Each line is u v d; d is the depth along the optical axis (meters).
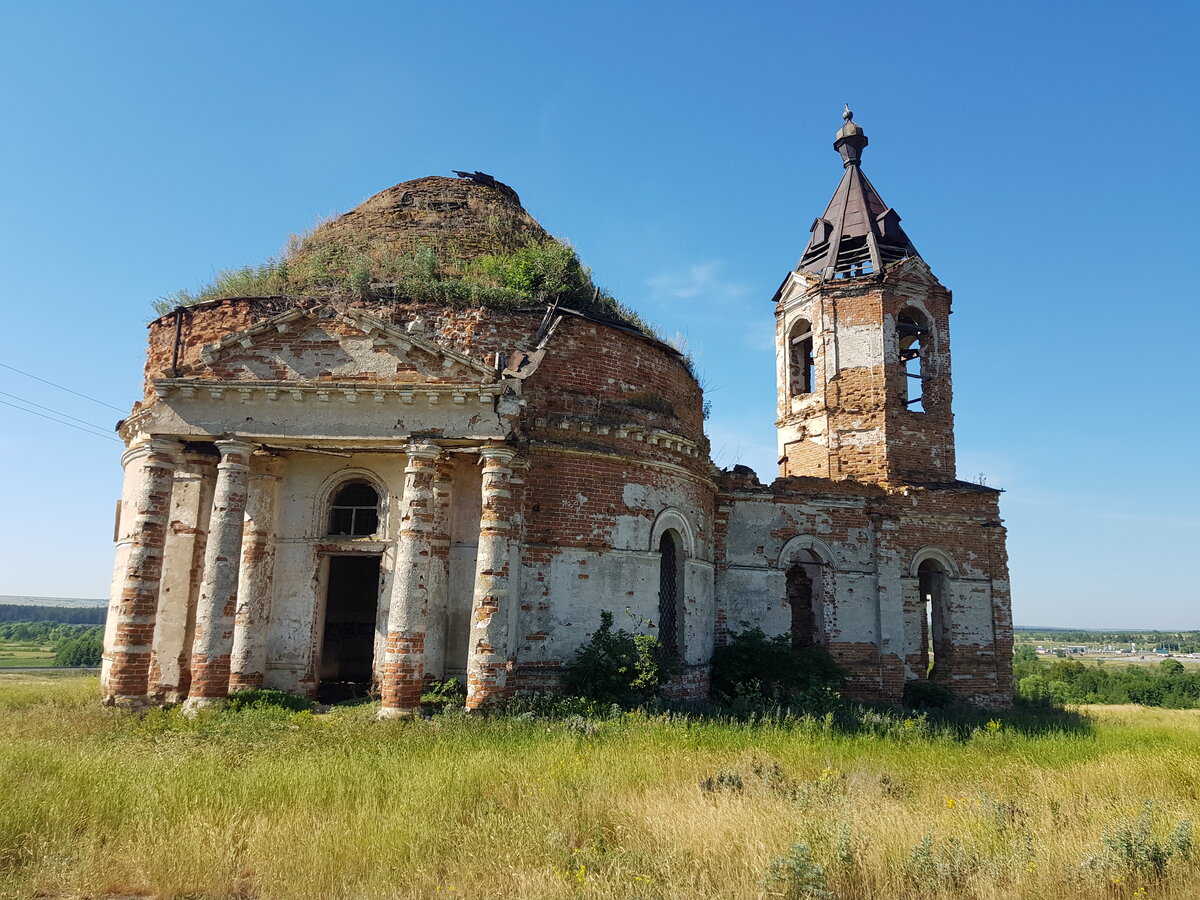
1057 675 62.94
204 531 16.95
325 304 16.05
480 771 9.70
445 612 16.34
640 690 15.91
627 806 8.65
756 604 21.72
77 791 8.45
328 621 20.61
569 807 8.47
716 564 21.56
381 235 21.12
